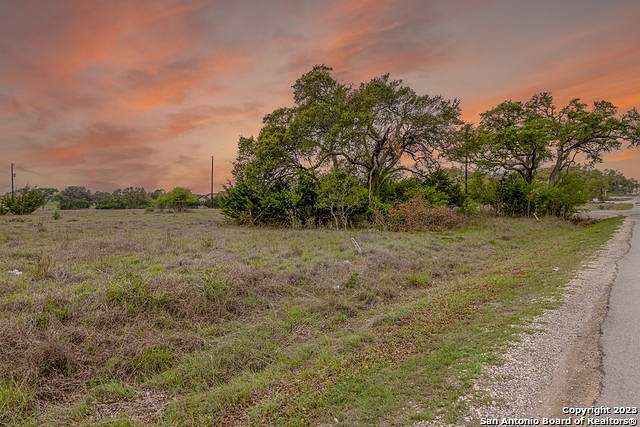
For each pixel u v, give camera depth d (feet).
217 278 27.99
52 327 19.72
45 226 72.84
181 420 14.19
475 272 38.17
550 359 16.69
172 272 31.14
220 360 18.90
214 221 97.04
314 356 19.48
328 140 81.25
